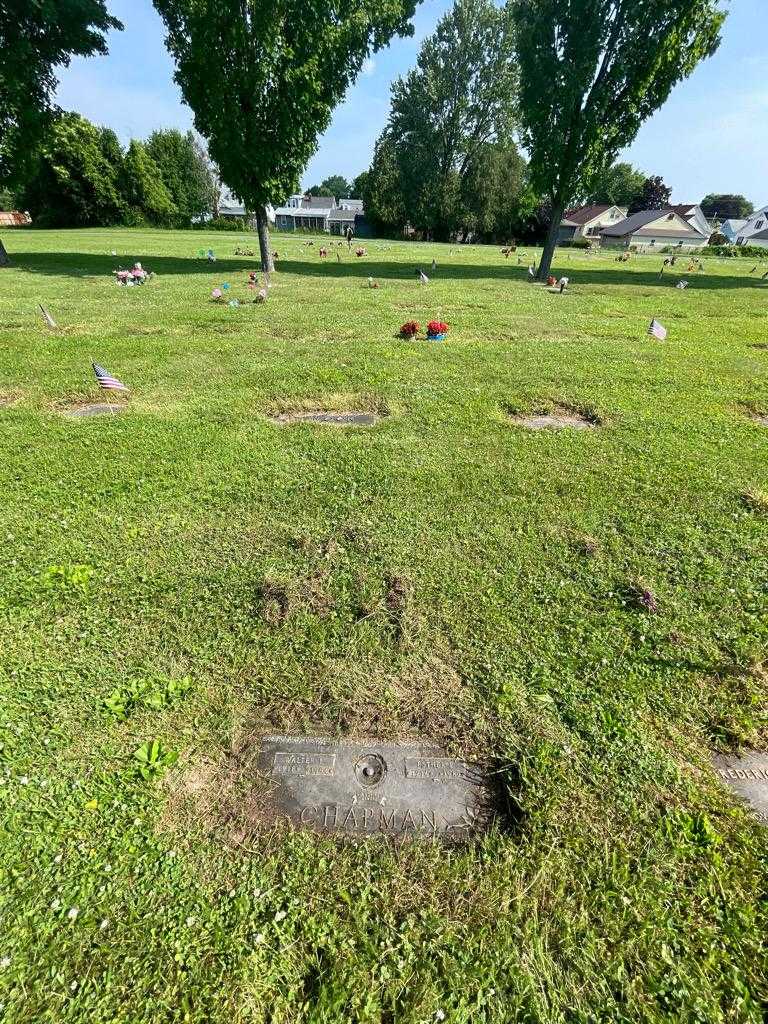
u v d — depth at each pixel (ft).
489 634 9.37
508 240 193.57
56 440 16.60
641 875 6.04
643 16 51.06
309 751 7.50
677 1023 4.95
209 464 15.29
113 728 7.60
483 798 7.02
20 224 194.39
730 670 8.84
